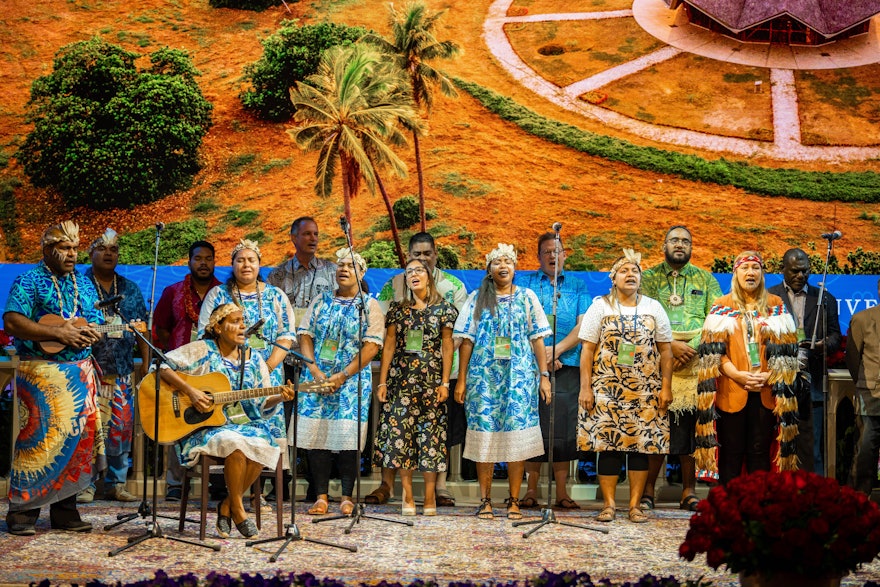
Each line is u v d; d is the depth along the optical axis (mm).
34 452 5559
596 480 7504
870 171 24125
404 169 24219
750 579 4070
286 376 6871
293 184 24984
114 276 6996
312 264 7527
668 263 7172
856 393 6777
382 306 7324
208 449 5473
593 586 4156
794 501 3945
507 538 5672
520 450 6332
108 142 24578
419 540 5590
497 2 27125
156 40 26297
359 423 5961
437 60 26219
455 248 24172
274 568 4848
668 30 26156
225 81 26172
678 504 7164
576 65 26266
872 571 5078
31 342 5645
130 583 4078
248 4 26828
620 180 24906
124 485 6879
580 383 6391
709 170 24625
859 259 23203
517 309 6523
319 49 25766
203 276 7160
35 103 25172
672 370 6414
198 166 25250
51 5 26297
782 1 24906
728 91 25312
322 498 6457
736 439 6258
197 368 5746
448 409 7043
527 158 25312
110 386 6801
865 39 25125
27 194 24688
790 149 24609
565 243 24234
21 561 4887
